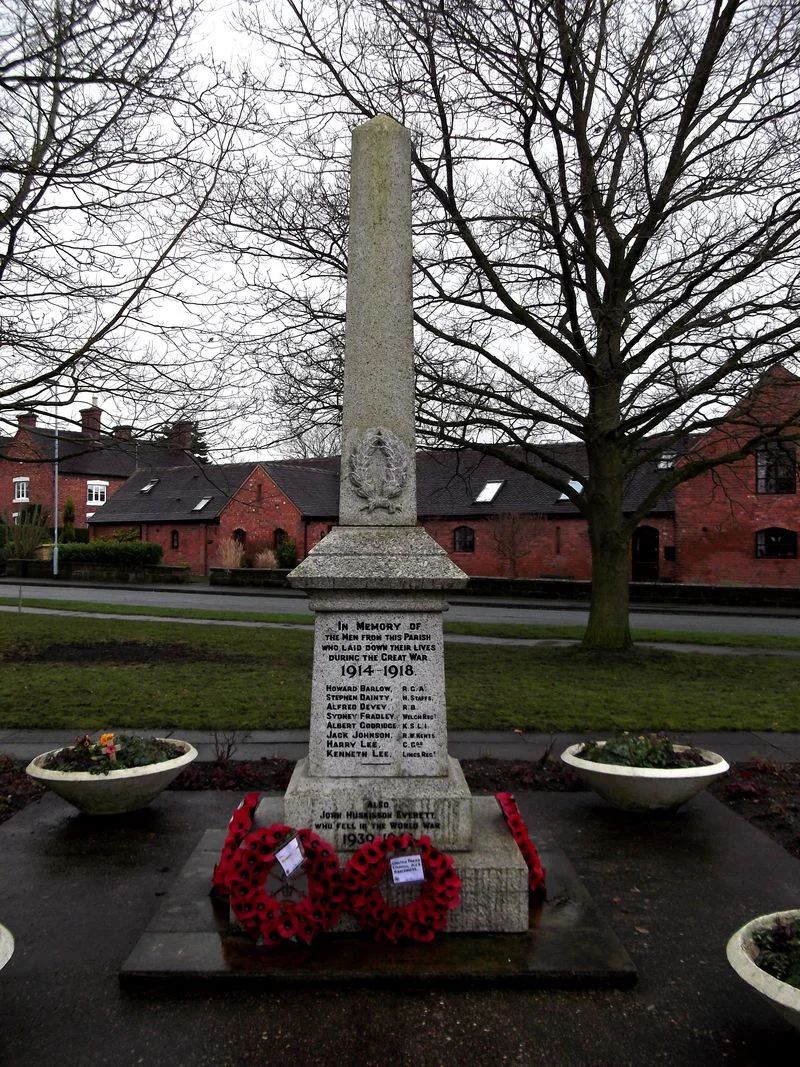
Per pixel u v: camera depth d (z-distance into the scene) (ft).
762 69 36.22
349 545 13.79
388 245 14.69
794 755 24.75
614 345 40.75
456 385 42.65
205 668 40.32
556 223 36.04
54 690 33.73
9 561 137.69
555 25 34.22
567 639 56.54
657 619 74.49
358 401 14.56
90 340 33.83
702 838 17.67
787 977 9.78
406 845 12.53
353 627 13.66
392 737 13.60
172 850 16.66
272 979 11.39
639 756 19.06
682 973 12.02
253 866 12.42
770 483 99.55
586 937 12.50
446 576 13.34
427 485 127.03
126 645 49.78
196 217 33.53
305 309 42.37
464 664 42.68
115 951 12.62
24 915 13.84
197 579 133.69
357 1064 9.86
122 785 17.92
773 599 86.17
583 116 39.96
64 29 23.65
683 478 44.60
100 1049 10.15
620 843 17.38
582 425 45.68
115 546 132.57
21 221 30.32
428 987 11.40
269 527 136.87
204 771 22.09
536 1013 10.90
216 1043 10.25
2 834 17.60
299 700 31.83
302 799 13.16
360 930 12.63
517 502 118.52
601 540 45.62
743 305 37.37
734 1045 10.30
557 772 22.49
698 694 34.24
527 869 12.77
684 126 39.19
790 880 15.47
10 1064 9.87
